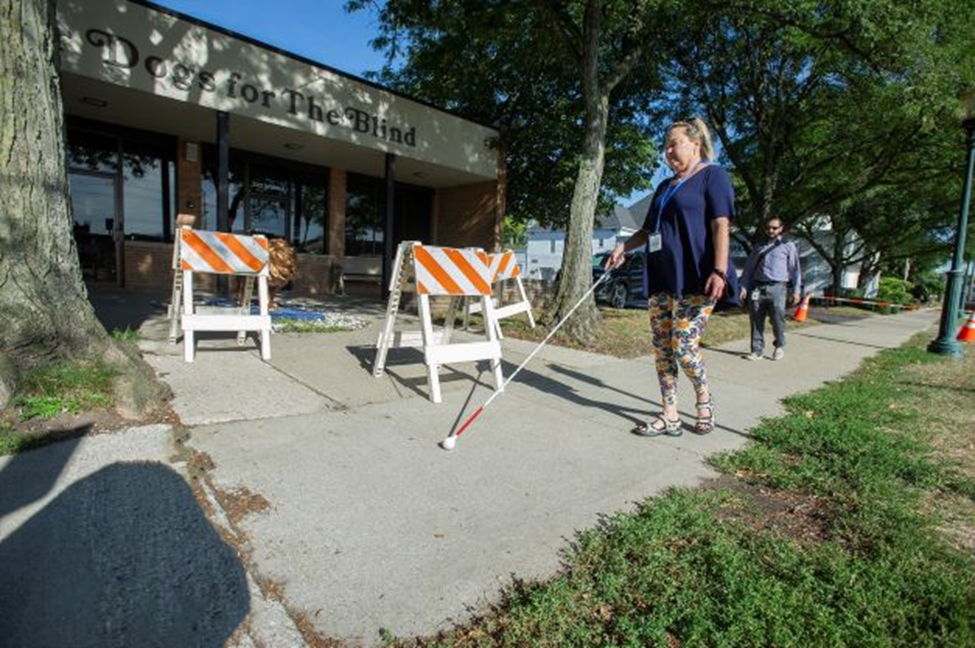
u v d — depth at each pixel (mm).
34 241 3426
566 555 2387
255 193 13156
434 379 4488
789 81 14758
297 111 10344
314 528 2463
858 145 14570
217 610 1911
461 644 1844
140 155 11500
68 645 1716
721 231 3582
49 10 3553
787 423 4340
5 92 3301
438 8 9047
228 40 9305
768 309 7645
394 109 12023
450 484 3000
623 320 10047
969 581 2256
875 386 6027
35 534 2234
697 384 4043
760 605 2047
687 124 3824
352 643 1821
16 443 2887
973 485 3184
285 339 6473
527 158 15367
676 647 1897
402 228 16297
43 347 3432
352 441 3504
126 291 10383
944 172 14438
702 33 13727
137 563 2113
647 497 2994
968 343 11344
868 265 34562
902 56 8555
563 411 4500
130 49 8344
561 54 10945
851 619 1996
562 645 1847
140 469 2824
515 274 8766
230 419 3689
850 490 3129
